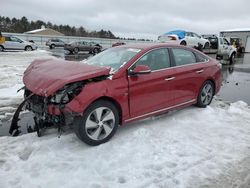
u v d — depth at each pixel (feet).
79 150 14.79
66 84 14.28
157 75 17.83
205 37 80.23
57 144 15.39
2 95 26.00
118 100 15.78
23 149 14.90
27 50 95.45
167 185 11.97
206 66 21.88
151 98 17.57
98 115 15.21
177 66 19.53
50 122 16.37
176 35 74.74
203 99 22.15
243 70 55.47
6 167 13.14
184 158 14.19
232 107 22.93
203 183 12.19
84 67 15.79
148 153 14.60
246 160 14.21
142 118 17.51
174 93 19.12
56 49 116.57
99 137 15.47
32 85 15.35
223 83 38.81
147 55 17.83
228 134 17.34
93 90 14.75
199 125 18.69
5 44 90.12
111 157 14.15
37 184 11.87
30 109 16.75
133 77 16.55
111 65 17.24
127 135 16.70
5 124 19.15
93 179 12.30
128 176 12.55
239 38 124.88
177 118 19.83
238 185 12.14
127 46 19.16
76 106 14.11
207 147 15.47
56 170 12.90
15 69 43.83
